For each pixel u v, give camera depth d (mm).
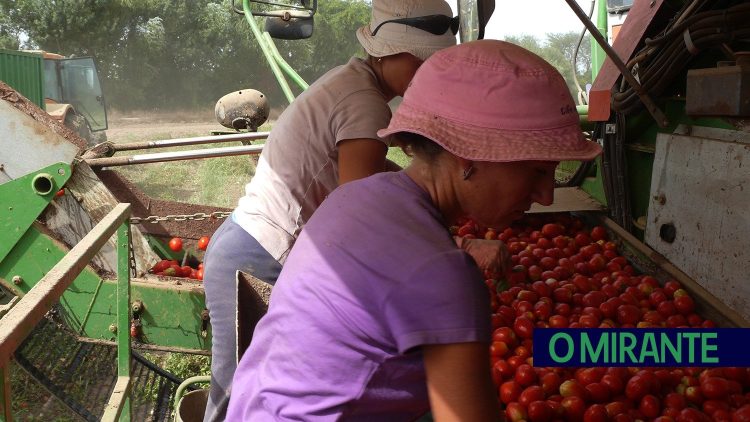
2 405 1493
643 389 2768
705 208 3453
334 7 36500
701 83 3021
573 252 4375
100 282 3674
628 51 3951
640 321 3439
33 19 32625
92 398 3840
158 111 35062
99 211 3842
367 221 1390
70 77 16328
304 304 1413
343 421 1406
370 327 1329
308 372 1409
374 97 2398
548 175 1406
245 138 4777
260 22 34594
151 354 5199
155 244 5184
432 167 1422
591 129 5496
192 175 13625
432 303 1260
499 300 3619
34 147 3779
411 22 2365
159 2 34125
